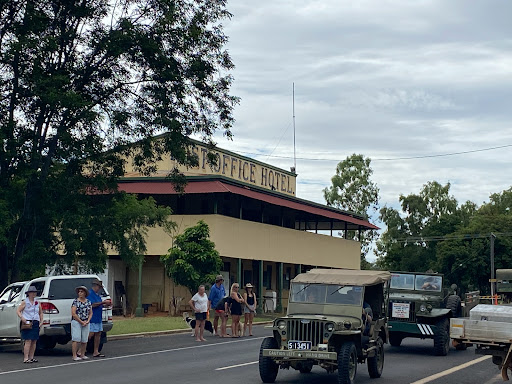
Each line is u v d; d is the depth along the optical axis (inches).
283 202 1710.1
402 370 668.7
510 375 637.3
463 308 888.3
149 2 971.3
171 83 976.3
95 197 1019.9
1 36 927.7
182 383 558.3
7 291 832.3
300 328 552.4
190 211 1667.1
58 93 876.0
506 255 2957.7
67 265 1003.9
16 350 836.0
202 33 988.6
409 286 865.5
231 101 1014.4
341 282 601.9
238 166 1801.2
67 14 942.4
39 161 932.6
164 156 1610.5
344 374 532.1
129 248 1098.1
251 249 1621.6
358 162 3198.8
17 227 941.2
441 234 3289.9
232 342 940.6
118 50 920.9
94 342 755.4
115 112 960.9
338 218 1984.5
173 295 1552.7
